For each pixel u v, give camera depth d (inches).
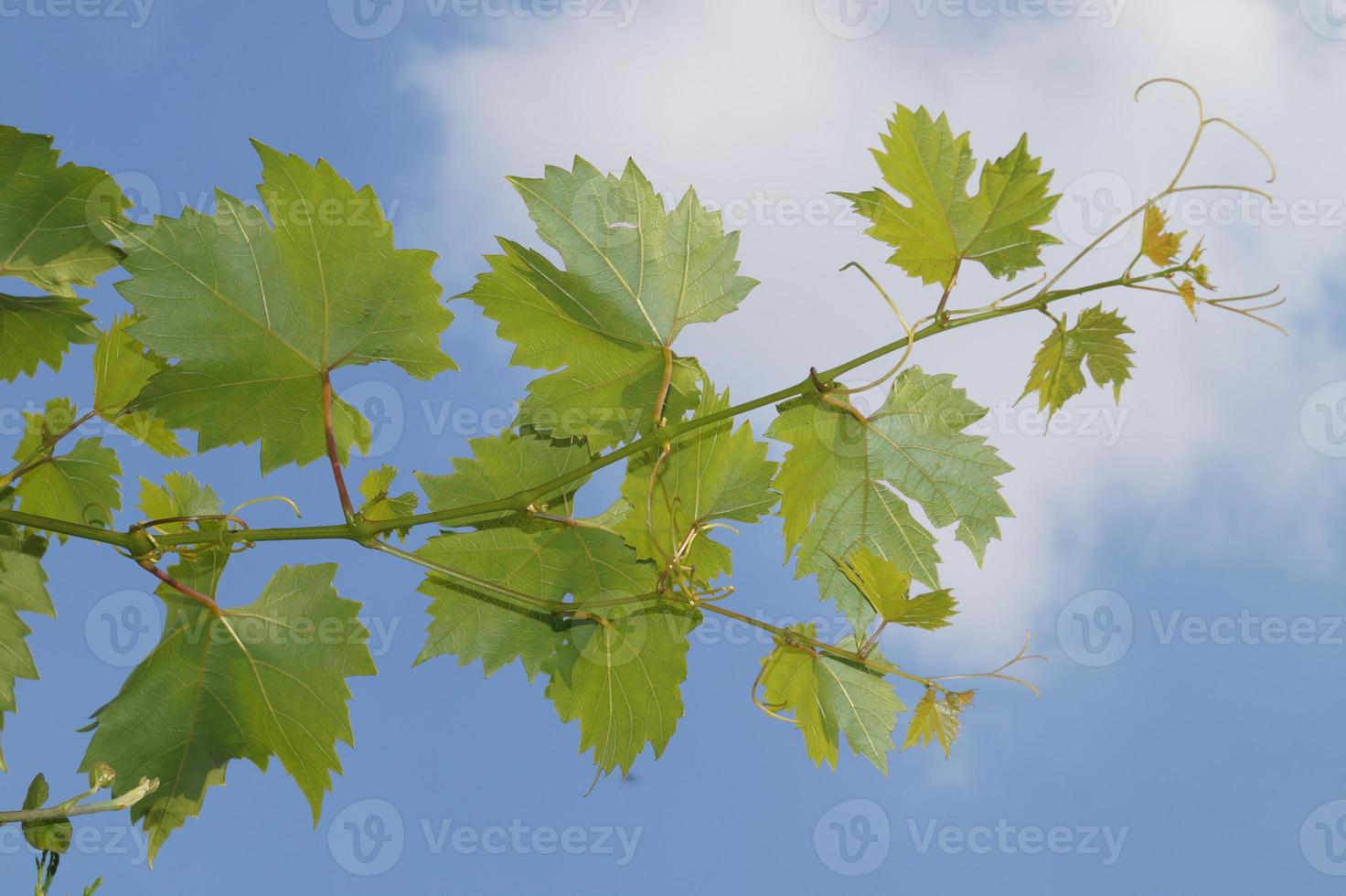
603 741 63.0
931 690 62.0
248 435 61.1
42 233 59.8
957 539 62.0
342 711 62.1
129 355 62.2
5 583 61.7
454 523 62.0
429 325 61.1
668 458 62.2
